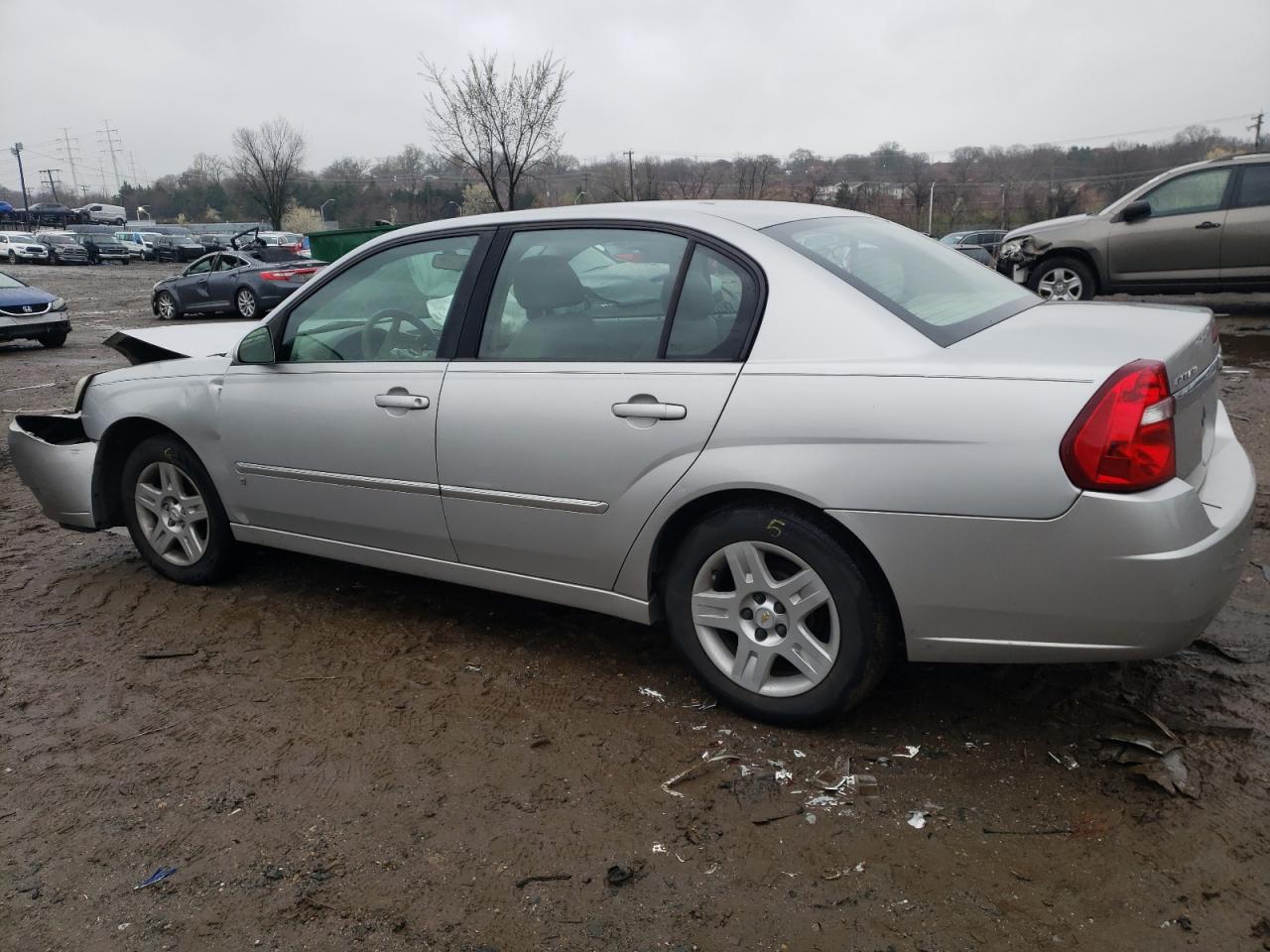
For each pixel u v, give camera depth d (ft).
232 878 8.04
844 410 8.65
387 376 11.65
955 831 8.23
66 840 8.61
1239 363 28.76
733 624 9.86
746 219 10.25
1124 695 10.15
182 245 162.81
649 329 9.98
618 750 9.70
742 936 7.19
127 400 14.23
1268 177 33.30
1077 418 7.85
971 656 8.79
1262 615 11.91
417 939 7.30
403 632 12.66
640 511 9.89
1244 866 7.63
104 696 11.23
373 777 9.38
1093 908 7.29
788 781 9.03
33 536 17.66
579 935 7.27
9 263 148.46
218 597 14.10
